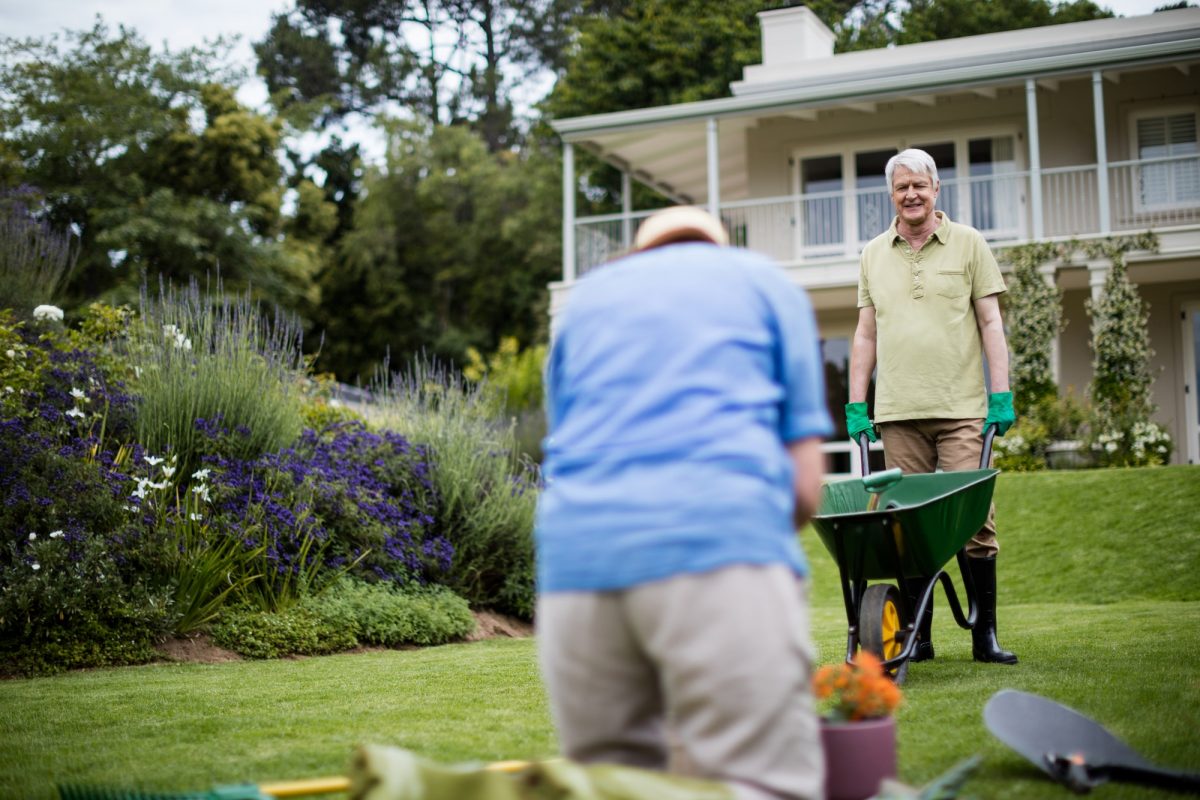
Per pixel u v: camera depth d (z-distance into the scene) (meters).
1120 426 14.14
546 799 1.78
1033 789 2.49
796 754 1.84
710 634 1.82
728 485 1.87
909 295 4.56
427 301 33.59
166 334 7.59
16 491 6.09
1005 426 4.36
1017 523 10.05
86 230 25.08
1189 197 16.61
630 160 19.98
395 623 6.84
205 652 6.12
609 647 1.91
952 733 3.05
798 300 2.11
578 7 39.91
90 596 5.86
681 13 26.34
